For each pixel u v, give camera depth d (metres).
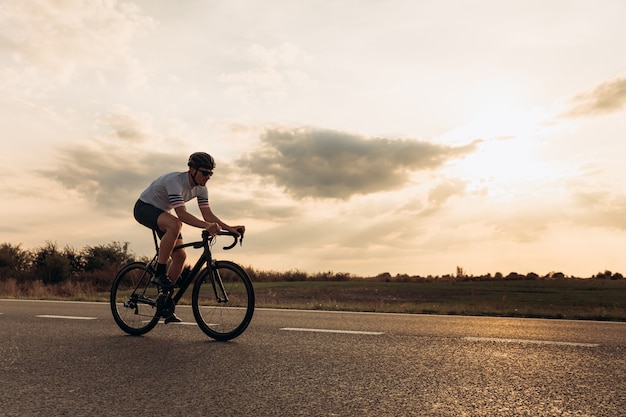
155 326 6.23
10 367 4.17
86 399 3.33
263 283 19.70
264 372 4.00
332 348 4.93
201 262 5.75
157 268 5.83
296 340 5.36
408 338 5.49
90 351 4.79
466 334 5.80
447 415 3.03
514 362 4.36
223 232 5.69
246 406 3.18
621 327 6.54
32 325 6.42
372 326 6.43
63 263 20.91
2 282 18.64
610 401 3.30
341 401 3.28
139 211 6.01
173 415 3.02
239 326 5.40
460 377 3.87
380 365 4.23
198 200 6.01
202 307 5.71
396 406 3.19
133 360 4.41
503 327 6.44
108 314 7.61
